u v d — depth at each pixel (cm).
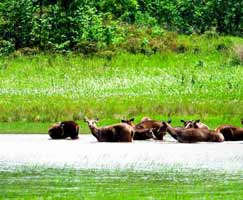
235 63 18175
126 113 12450
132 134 9256
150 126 9575
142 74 17025
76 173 5691
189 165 6331
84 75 16812
